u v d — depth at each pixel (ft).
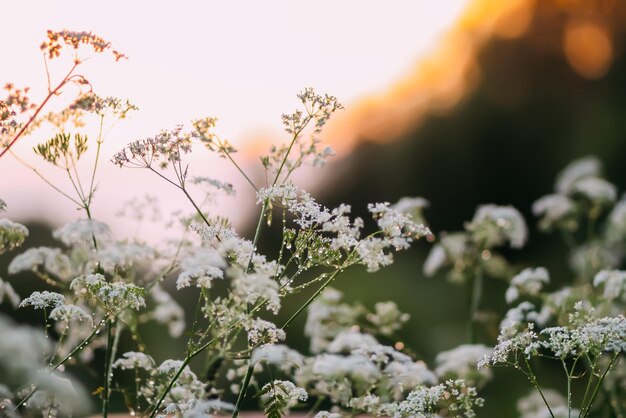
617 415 14.02
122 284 10.75
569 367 22.06
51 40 10.05
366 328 15.98
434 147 56.13
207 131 10.94
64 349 12.66
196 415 10.93
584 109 55.57
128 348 17.87
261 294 9.87
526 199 55.52
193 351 10.50
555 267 43.73
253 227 41.39
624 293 13.94
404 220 10.83
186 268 11.00
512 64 57.57
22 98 10.05
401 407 11.06
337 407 13.09
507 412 20.79
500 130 55.98
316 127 11.30
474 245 18.37
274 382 10.75
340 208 11.00
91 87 10.40
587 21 58.03
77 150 10.96
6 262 21.24
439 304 39.34
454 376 15.02
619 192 51.52
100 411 16.08
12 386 10.31
